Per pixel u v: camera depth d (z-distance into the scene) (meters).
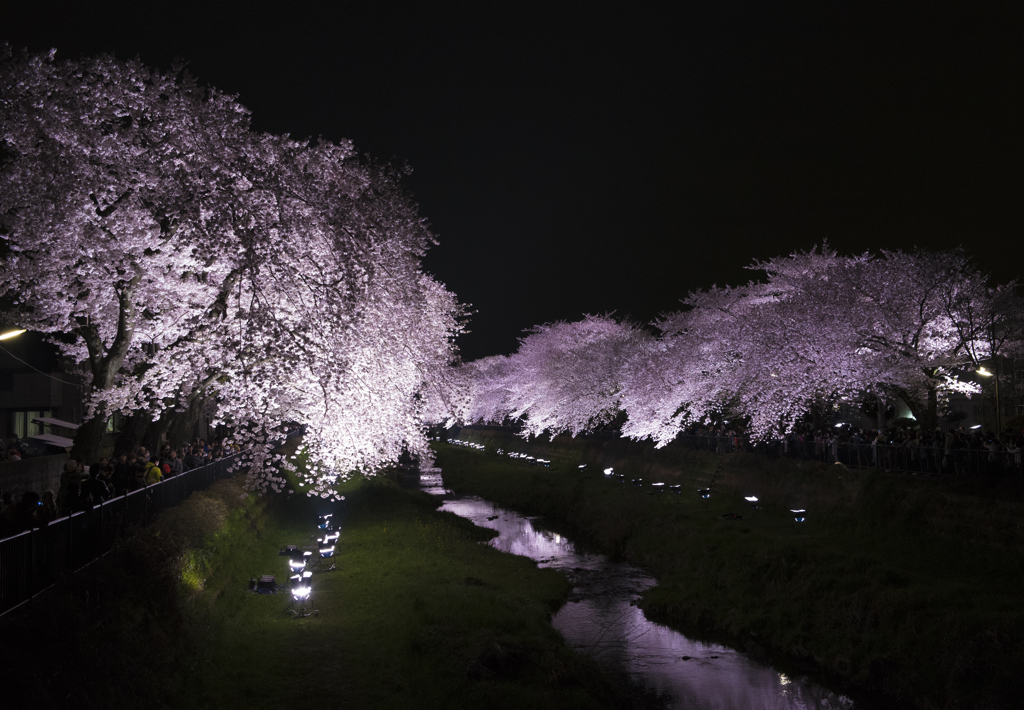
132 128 16.19
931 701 13.72
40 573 9.38
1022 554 16.20
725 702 14.84
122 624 10.07
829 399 28.66
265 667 12.88
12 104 15.22
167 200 15.72
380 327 17.20
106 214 16.67
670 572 24.08
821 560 19.50
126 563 11.47
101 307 17.56
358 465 18.23
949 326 26.53
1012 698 12.59
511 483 45.41
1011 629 13.52
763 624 18.50
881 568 17.77
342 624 15.74
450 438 90.69
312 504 30.22
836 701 14.74
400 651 14.20
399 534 26.55
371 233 17.00
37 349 31.92
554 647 15.33
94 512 11.39
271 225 15.51
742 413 31.78
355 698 11.98
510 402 70.31
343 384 15.76
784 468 28.38
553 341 60.06
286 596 17.20
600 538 30.22
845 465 25.36
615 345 47.91
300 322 15.63
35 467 19.52
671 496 33.19
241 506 21.08
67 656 8.42
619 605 21.58
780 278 32.75
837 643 16.50
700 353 31.92
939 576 17.19
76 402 32.50
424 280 20.88
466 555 24.97
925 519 19.28
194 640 12.17
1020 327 24.94
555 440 58.38
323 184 17.44
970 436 22.05
